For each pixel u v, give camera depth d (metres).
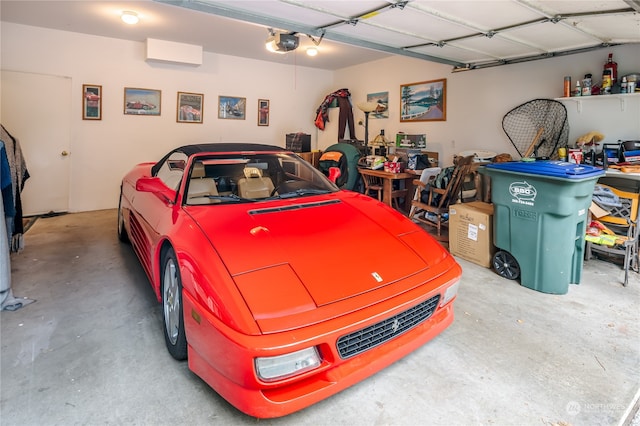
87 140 5.48
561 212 2.63
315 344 1.37
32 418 1.48
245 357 1.31
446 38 3.66
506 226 3.00
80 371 1.80
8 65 4.80
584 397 1.66
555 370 1.85
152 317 2.36
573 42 3.70
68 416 1.50
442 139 5.65
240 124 6.82
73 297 2.64
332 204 2.32
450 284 1.88
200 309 1.48
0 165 2.73
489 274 3.18
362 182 5.88
